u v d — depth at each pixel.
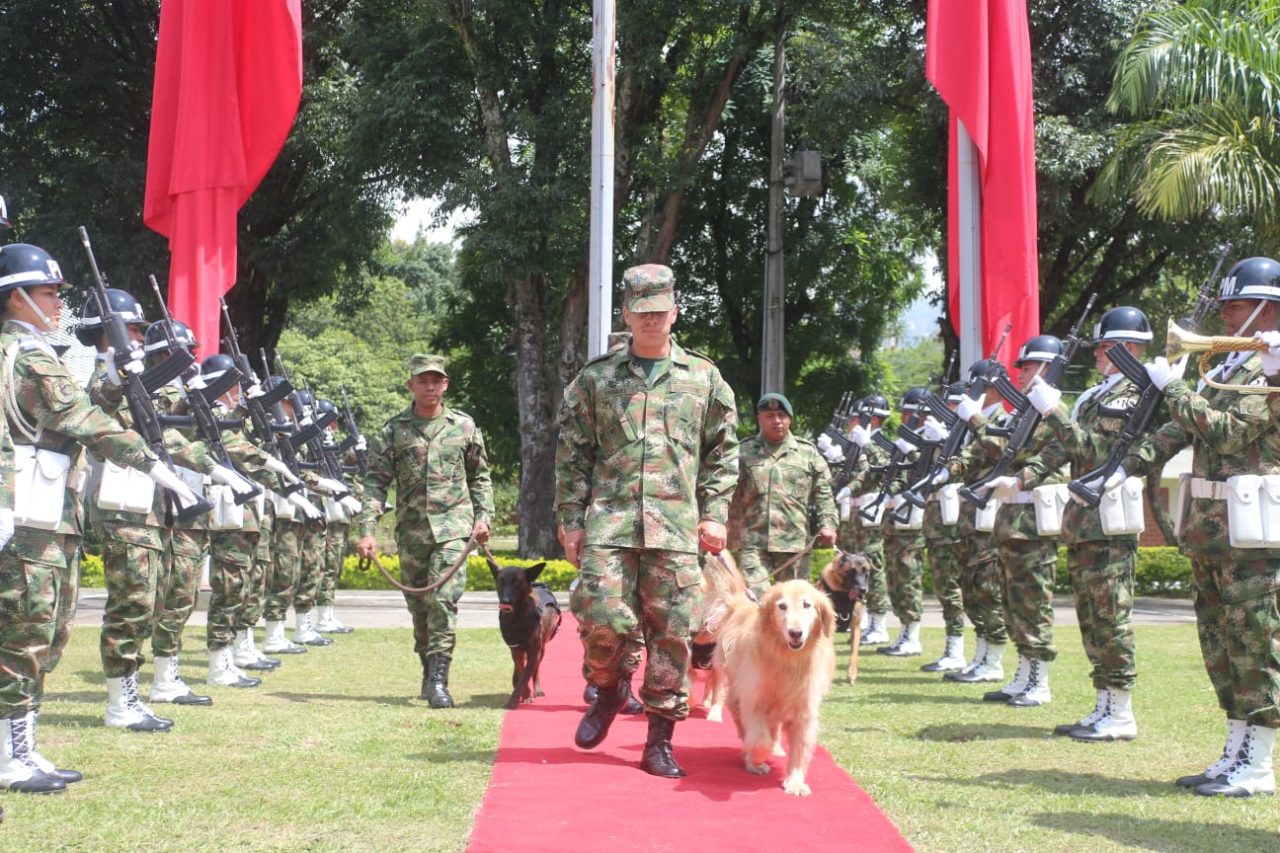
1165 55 16.77
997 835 4.82
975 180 13.33
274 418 10.11
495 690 9.38
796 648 5.58
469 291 33.03
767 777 5.86
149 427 6.15
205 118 12.07
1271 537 5.52
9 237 27.00
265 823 4.78
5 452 4.93
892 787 5.66
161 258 25.27
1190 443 6.42
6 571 5.32
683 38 24.28
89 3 26.56
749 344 31.36
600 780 5.66
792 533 8.65
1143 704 8.67
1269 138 16.47
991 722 7.79
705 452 6.19
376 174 25.00
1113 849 4.66
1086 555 7.23
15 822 4.76
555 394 25.23
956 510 10.88
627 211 27.88
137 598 6.90
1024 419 7.84
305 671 10.56
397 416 8.74
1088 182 23.67
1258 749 5.77
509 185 22.00
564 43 24.19
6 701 5.32
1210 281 6.09
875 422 13.34
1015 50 12.95
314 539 12.88
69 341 6.23
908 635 12.39
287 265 27.39
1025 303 12.80
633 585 5.88
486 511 8.76
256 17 12.32
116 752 6.18
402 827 4.75
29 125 26.98
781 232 26.91
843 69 24.48
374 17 24.95
